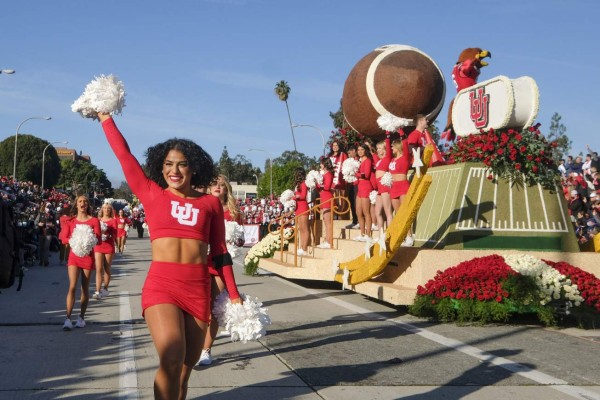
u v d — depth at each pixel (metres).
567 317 9.47
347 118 15.25
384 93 14.23
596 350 7.56
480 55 12.94
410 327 9.02
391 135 11.91
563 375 6.35
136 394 5.54
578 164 20.02
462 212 10.66
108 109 4.38
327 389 5.79
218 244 4.46
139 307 10.62
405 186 10.86
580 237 15.67
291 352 7.34
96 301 11.37
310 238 15.71
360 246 11.60
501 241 10.64
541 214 10.83
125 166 4.31
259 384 5.95
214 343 7.86
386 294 10.04
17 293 12.37
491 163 10.73
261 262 16.36
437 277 9.60
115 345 7.57
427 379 6.16
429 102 14.31
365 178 12.39
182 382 4.27
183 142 4.43
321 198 14.56
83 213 8.98
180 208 4.27
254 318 4.30
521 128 11.12
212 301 6.53
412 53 14.62
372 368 6.59
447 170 11.34
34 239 20.41
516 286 9.08
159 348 3.91
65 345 7.55
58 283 14.36
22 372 6.26
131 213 47.97
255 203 48.69
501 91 10.84
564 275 9.27
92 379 6.03
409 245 11.02
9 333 8.30
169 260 4.16
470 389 5.82
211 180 4.61
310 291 13.23
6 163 96.19
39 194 44.41
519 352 7.41
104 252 11.98
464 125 12.06
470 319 9.27
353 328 8.91
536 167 10.73
